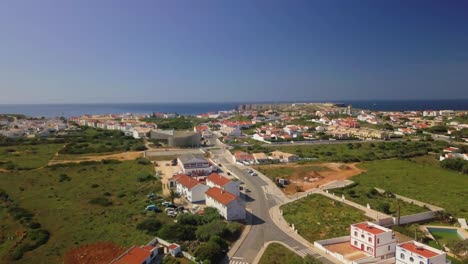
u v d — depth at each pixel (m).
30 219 98.06
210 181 121.56
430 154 181.75
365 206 107.56
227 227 86.94
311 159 175.25
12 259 76.62
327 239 82.81
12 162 161.38
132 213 100.75
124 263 68.38
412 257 66.69
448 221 97.75
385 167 157.00
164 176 142.00
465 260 72.88
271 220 98.31
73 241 84.50
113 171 149.25
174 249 75.12
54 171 148.62
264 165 165.25
